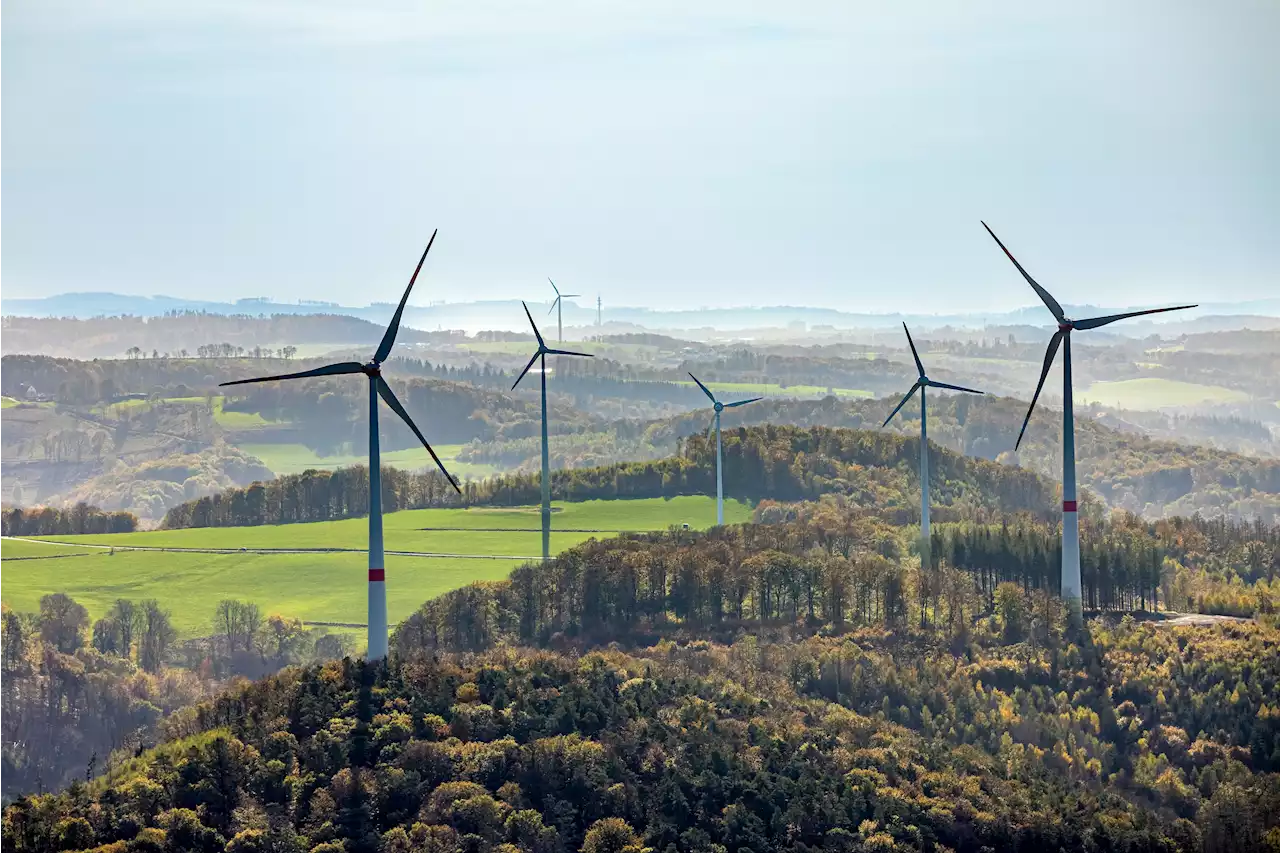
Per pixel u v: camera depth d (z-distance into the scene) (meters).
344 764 173.00
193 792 168.50
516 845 160.00
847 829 171.12
